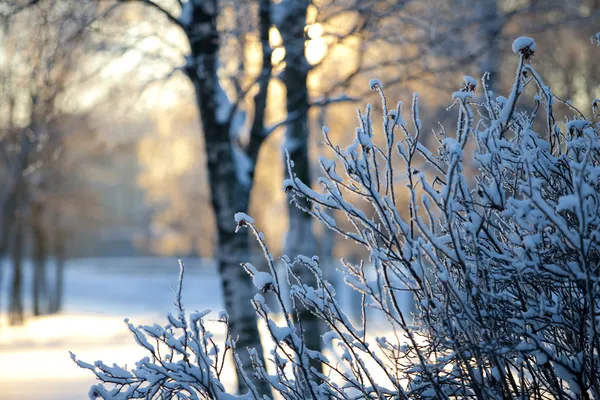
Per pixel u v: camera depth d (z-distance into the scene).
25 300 60.12
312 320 11.05
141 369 3.79
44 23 10.20
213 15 9.88
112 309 50.38
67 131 13.62
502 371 3.36
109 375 3.76
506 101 3.91
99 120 13.45
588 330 3.39
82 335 29.33
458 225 3.61
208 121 10.01
